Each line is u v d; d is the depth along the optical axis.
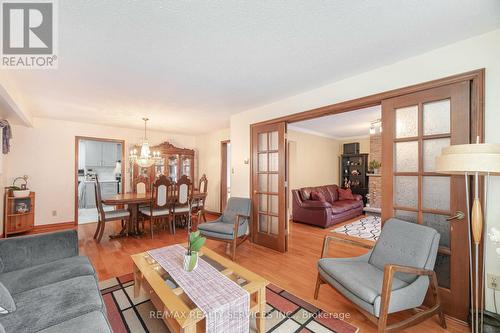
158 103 3.41
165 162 5.75
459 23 1.58
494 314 1.58
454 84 1.80
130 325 1.71
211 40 1.77
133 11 1.44
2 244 1.73
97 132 5.03
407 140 2.06
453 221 1.79
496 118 1.65
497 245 1.64
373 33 1.69
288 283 2.37
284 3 1.38
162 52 1.95
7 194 3.76
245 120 3.85
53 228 4.41
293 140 5.84
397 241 1.88
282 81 2.59
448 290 1.82
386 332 1.44
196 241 1.81
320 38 1.75
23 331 1.08
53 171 4.53
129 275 2.49
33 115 4.15
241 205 3.57
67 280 1.53
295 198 5.24
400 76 2.11
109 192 7.36
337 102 2.59
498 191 1.65
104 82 2.59
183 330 1.23
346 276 1.71
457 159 1.34
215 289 1.53
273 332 1.65
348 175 7.27
